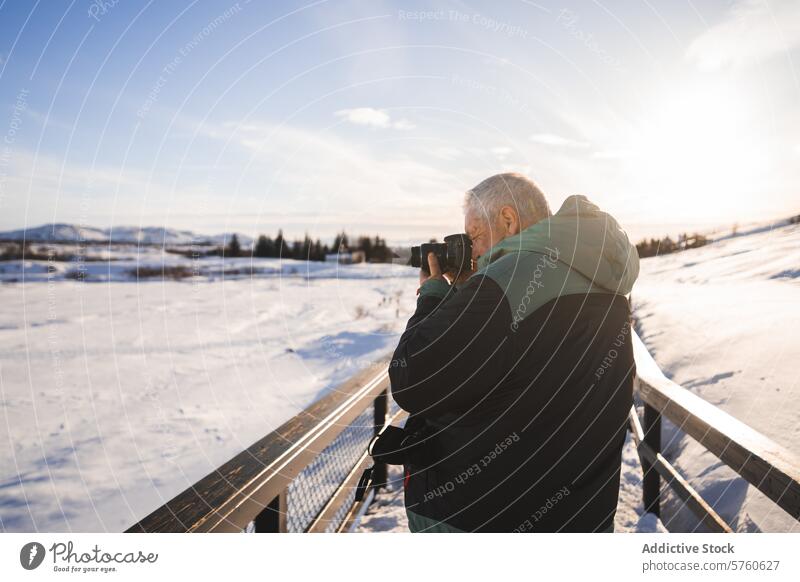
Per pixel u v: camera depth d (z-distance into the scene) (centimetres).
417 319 104
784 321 471
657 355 509
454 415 92
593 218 92
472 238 107
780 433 264
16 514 345
